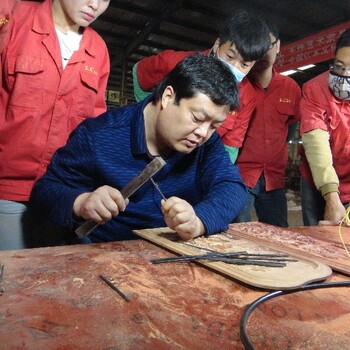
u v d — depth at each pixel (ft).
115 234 3.86
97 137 3.69
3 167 4.52
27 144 4.49
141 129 3.69
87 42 4.97
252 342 1.78
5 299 2.01
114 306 2.01
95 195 3.10
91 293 2.15
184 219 3.15
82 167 3.71
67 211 3.22
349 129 5.72
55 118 4.66
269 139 6.86
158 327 1.84
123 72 23.85
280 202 7.19
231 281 2.50
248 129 6.84
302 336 1.88
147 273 2.53
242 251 3.07
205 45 21.49
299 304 2.24
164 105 3.38
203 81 3.09
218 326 1.90
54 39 4.62
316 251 3.34
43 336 1.67
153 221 3.88
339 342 1.84
